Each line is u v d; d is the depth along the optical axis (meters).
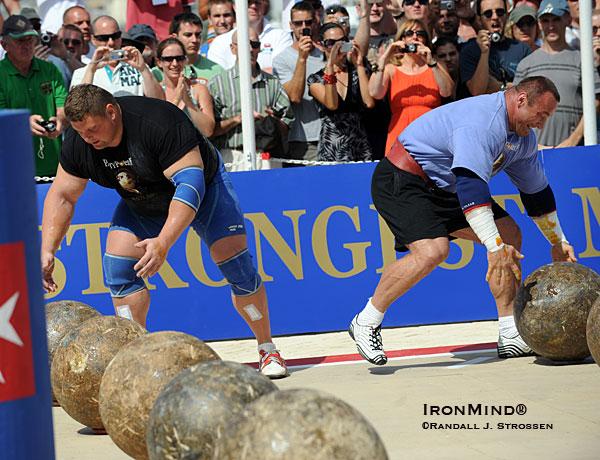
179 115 7.77
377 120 13.05
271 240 11.69
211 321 11.70
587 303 8.06
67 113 7.35
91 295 11.69
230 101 12.90
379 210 8.85
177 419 4.35
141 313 8.58
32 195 3.60
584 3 11.88
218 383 4.43
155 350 5.45
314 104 13.26
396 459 5.26
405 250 8.95
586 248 11.88
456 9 14.48
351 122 12.73
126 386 5.34
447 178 8.49
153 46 14.16
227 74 12.95
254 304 8.95
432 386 7.64
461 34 14.51
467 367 8.67
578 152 11.90
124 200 8.29
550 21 13.33
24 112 3.55
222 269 8.74
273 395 3.66
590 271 8.27
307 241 11.73
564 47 13.45
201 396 4.38
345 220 11.75
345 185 11.75
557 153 11.89
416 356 9.74
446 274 11.88
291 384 8.33
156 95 12.16
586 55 11.93
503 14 14.03
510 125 8.16
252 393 4.42
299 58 13.08
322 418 3.50
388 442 5.71
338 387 7.94
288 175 11.69
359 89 12.77
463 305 11.90
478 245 11.88
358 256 11.77
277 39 14.90
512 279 9.03
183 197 7.49
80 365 6.51
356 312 11.78
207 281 11.67
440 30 13.95
